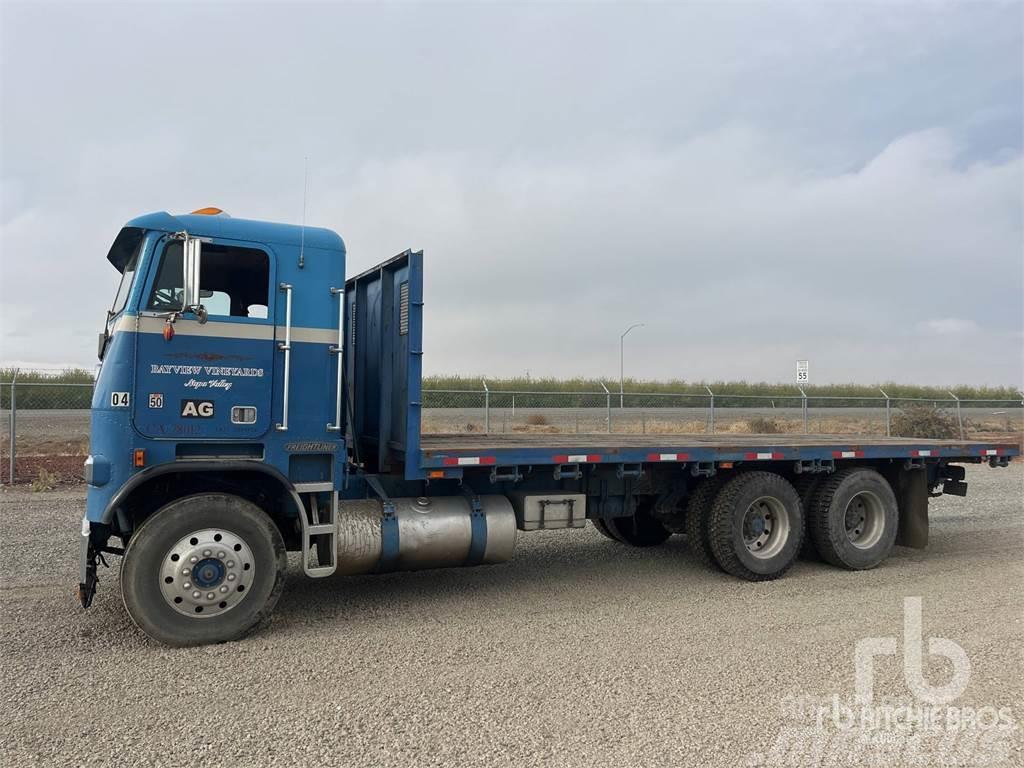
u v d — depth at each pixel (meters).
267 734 3.96
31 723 4.08
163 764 3.62
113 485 5.45
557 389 24.67
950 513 13.07
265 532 5.69
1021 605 6.76
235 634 5.56
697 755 3.75
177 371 5.66
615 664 5.09
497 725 4.09
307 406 6.07
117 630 5.79
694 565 8.52
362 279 7.77
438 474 6.59
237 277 6.05
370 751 3.77
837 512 8.27
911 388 33.88
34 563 8.04
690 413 25.94
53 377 15.16
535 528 7.29
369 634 5.78
